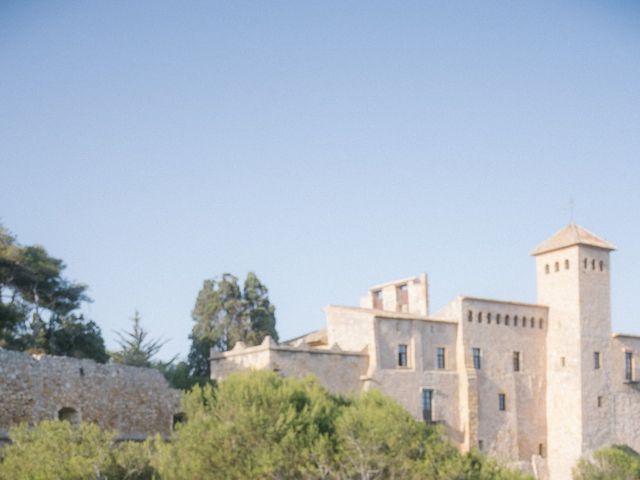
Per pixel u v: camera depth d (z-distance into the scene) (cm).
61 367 5781
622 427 8494
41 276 7800
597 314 8512
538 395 8394
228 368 7162
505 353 8175
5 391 5384
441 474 5059
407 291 8581
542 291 8694
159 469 4659
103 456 4453
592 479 7350
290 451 4822
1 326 7169
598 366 8425
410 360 7556
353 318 7531
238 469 4712
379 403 5594
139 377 6303
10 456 4441
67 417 5831
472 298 7994
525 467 8088
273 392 5166
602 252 8656
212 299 8538
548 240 8788
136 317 9169
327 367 7062
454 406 7731
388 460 5041
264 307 8681
